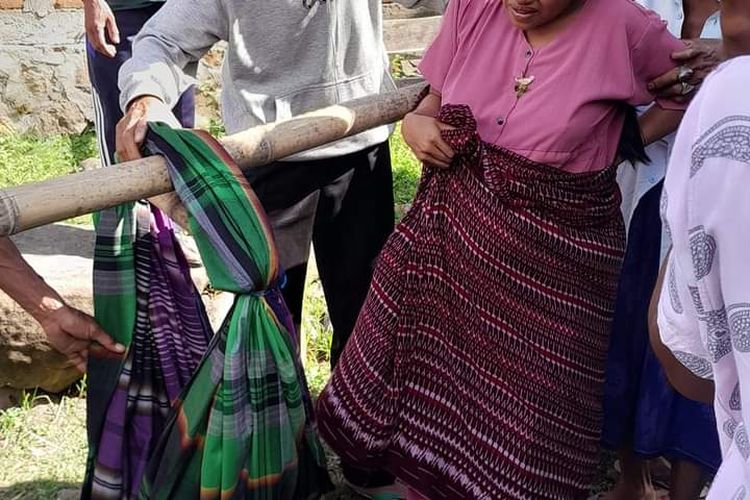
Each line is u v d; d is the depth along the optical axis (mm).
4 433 2949
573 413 1827
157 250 1812
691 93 1854
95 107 3412
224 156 1733
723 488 1137
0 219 1501
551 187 1754
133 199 1672
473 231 1790
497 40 1823
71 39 5145
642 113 2070
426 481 1860
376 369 1875
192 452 1703
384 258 1909
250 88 2402
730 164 1019
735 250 1027
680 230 1086
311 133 1915
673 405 2266
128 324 1808
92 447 1872
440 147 1805
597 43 1755
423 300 1843
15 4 5055
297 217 2545
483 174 1775
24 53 5137
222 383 1661
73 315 1793
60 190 1567
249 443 1692
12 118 5230
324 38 2365
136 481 1853
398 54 5277
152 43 2189
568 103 1740
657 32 1794
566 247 1774
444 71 1944
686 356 1208
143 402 1834
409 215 1900
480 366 1803
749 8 1193
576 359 1810
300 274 2639
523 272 1770
